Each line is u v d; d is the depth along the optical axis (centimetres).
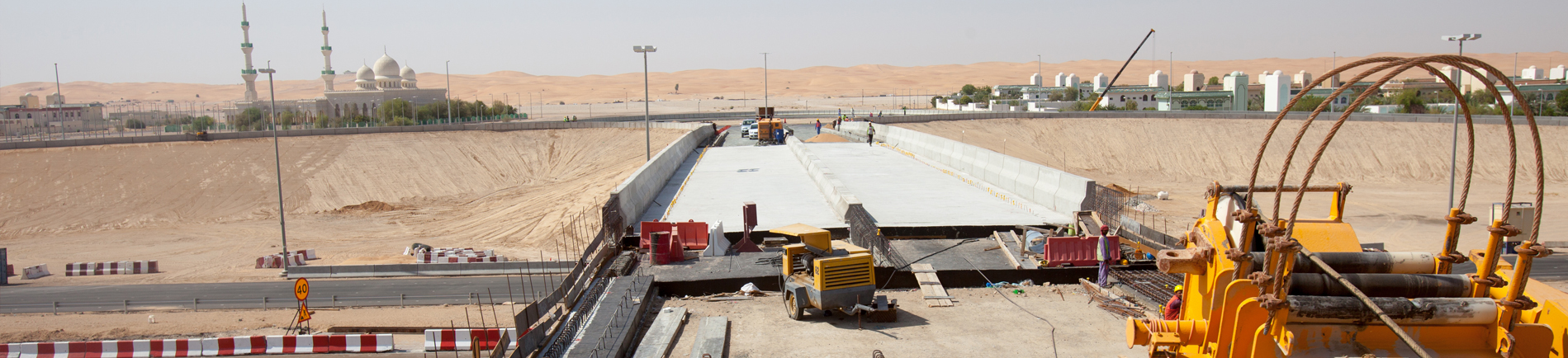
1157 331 765
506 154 6988
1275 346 700
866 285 1298
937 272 1573
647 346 1184
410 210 5266
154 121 13625
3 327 2284
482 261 2986
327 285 2748
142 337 2167
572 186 5109
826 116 10681
